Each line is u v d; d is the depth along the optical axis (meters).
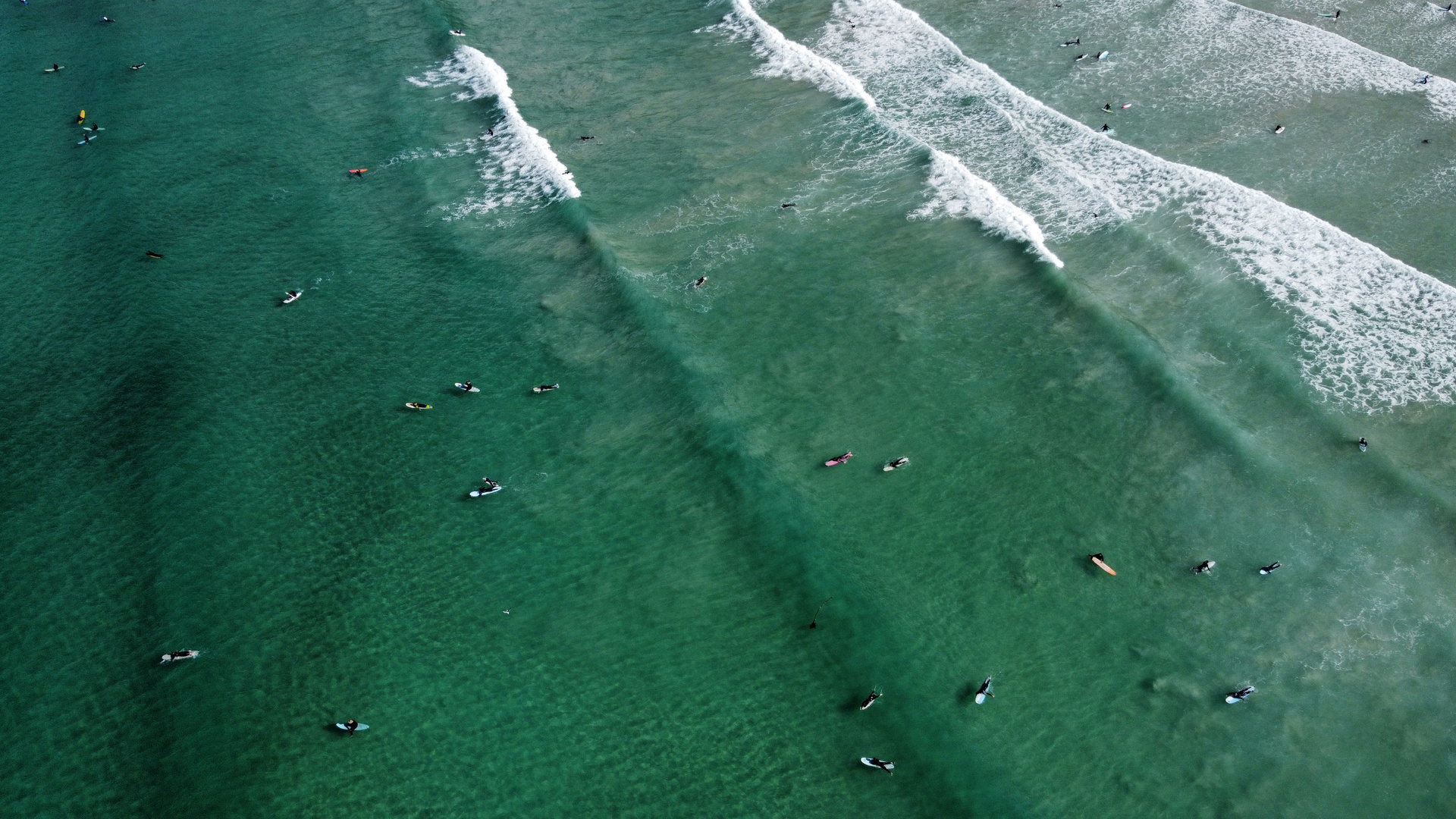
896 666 30.69
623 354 40.84
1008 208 45.91
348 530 35.22
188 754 29.56
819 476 36.00
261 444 38.16
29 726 30.45
